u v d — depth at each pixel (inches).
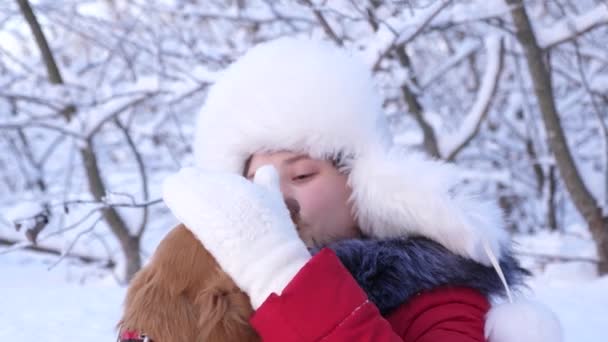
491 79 206.5
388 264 48.3
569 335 115.6
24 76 208.5
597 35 241.4
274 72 53.8
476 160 286.7
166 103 179.2
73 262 195.0
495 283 49.4
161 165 268.7
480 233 48.6
